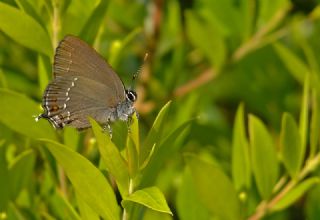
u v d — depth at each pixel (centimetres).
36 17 50
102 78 50
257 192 54
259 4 57
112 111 50
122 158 48
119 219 49
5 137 52
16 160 51
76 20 51
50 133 51
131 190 49
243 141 53
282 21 58
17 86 58
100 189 49
